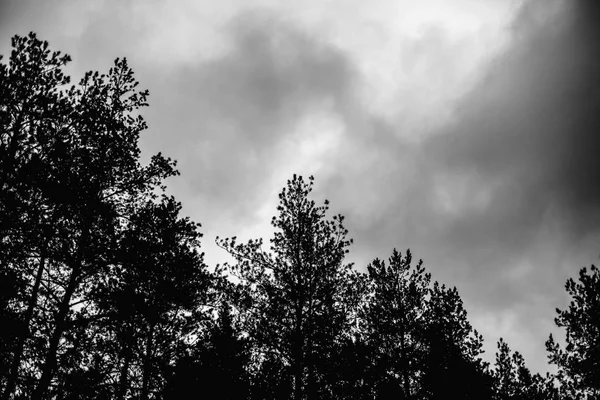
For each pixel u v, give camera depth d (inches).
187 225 516.4
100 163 420.2
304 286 534.6
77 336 387.2
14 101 369.1
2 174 353.4
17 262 369.4
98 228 413.7
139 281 475.8
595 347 538.6
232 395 494.0
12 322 346.0
